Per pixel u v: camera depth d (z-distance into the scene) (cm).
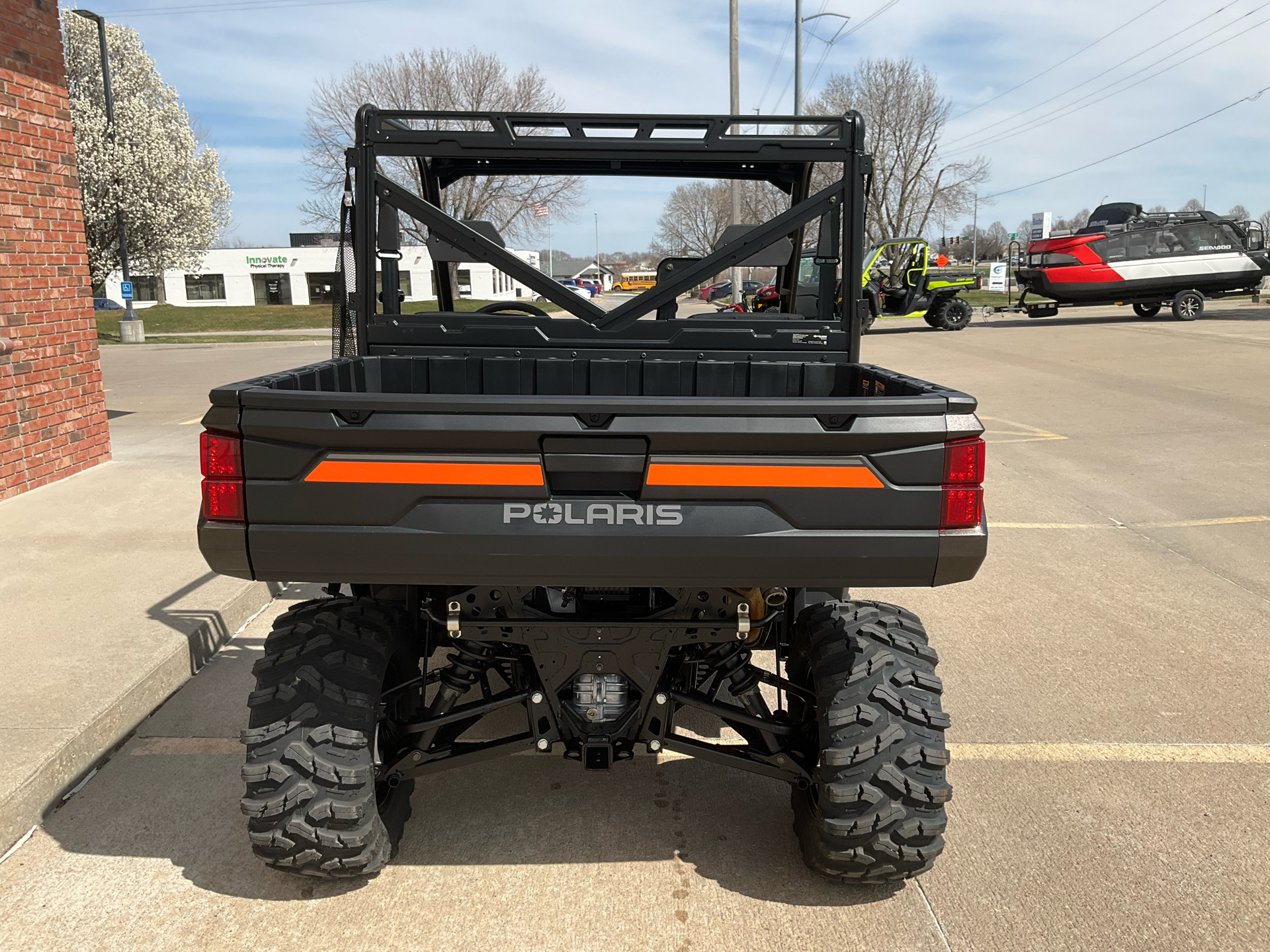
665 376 351
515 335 347
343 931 257
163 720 380
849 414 229
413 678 286
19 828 297
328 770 245
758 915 264
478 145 336
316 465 229
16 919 260
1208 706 395
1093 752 359
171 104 3912
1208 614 497
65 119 709
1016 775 342
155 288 5891
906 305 2305
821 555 233
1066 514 691
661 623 262
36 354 680
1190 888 278
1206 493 740
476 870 285
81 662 392
